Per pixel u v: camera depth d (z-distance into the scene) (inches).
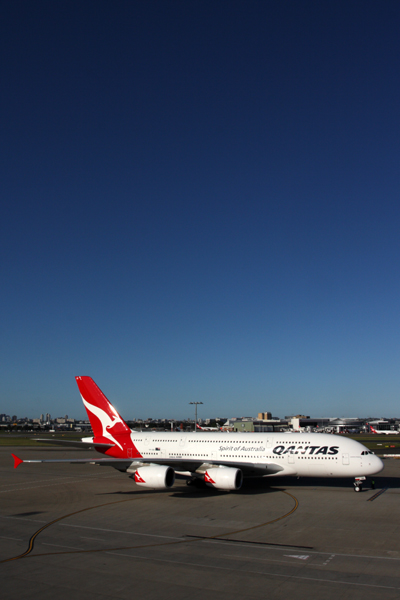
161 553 890.1
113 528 1098.1
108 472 2242.9
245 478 1919.3
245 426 6235.2
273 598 668.1
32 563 834.2
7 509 1339.8
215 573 774.5
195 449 1737.2
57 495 1582.2
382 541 969.5
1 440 5241.1
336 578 747.4
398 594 680.4
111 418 1879.9
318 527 1095.0
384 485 1750.7
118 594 686.5
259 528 1087.6
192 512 1275.8
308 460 1582.2
